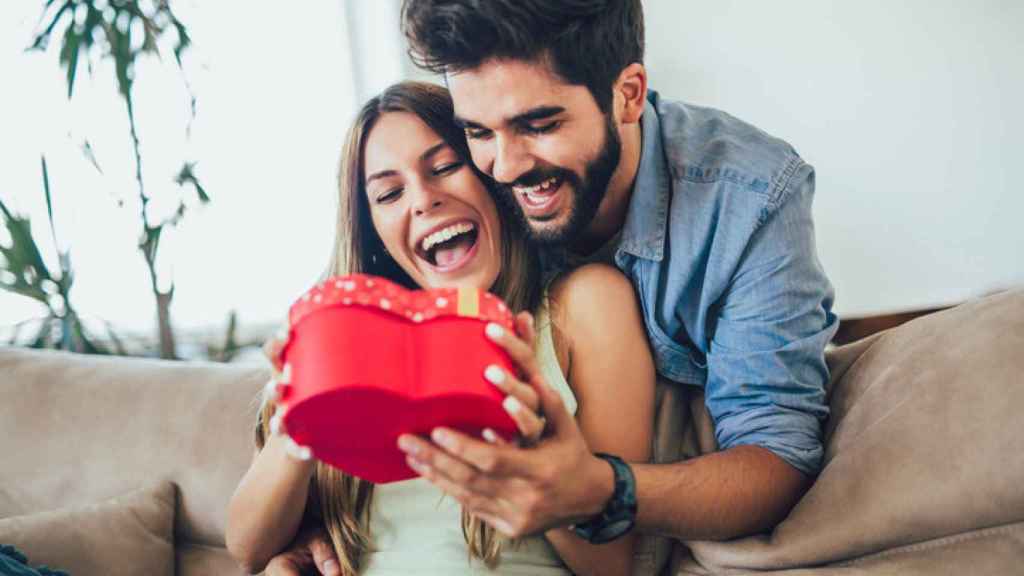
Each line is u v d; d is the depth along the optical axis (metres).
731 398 1.12
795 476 1.04
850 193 2.99
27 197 2.60
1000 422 0.90
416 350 0.72
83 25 2.23
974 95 2.85
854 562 0.95
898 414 0.98
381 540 1.14
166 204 2.74
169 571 1.43
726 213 1.10
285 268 3.00
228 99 2.90
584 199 1.06
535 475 0.79
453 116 1.15
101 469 1.51
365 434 0.74
